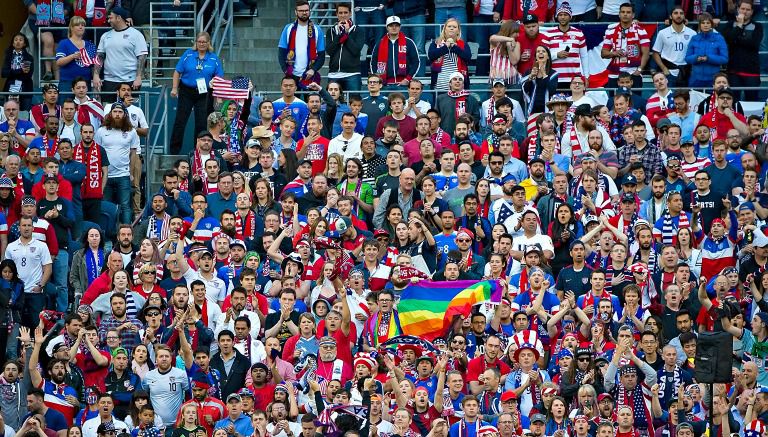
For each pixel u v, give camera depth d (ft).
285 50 331.77
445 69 328.29
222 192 297.33
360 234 290.76
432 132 310.45
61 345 263.08
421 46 349.82
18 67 342.85
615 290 278.05
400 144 306.96
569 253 287.07
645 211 297.53
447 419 251.39
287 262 277.03
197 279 272.72
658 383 257.96
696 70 340.80
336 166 303.89
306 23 331.77
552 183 302.25
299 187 299.38
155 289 275.39
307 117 320.50
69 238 297.94
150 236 293.84
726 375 236.63
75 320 266.77
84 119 319.47
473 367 260.01
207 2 355.36
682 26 344.28
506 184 293.02
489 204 293.64
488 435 247.09
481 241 289.74
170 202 297.74
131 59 337.72
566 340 261.24
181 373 259.39
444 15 352.90
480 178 299.58
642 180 301.43
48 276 288.71
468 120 309.42
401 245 284.00
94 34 348.59
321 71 360.69
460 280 274.16
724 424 252.83
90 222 304.30
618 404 255.70
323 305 271.69
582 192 297.33
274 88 357.41
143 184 320.91
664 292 279.49
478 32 351.25
